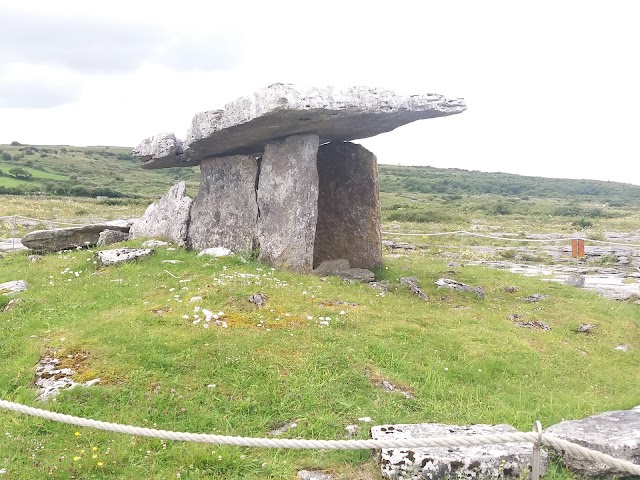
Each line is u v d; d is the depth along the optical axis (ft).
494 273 57.62
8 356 30.35
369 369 29.58
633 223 166.61
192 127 49.03
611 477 19.47
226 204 51.85
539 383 31.42
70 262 47.34
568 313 44.78
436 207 198.80
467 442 16.44
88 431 23.25
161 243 52.39
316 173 47.55
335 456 22.07
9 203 154.61
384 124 48.93
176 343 30.22
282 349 30.45
